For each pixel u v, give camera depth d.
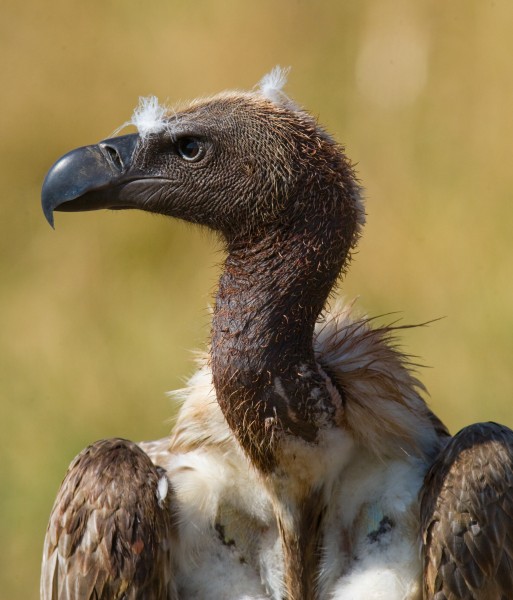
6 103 17.03
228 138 7.92
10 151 16.92
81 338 14.77
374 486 7.99
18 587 12.58
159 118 8.12
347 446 7.84
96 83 17.00
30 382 14.29
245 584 8.06
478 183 14.94
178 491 8.05
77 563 7.84
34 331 14.99
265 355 7.58
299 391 7.59
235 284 7.75
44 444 13.59
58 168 8.20
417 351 13.74
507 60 15.36
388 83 15.55
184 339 14.52
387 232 14.69
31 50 17.12
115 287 15.29
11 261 16.11
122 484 7.86
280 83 8.18
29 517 12.97
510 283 14.11
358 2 16.14
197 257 15.37
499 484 7.65
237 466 8.00
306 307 7.68
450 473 7.70
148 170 8.12
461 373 13.46
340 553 7.99
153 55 16.86
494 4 15.45
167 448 8.39
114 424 13.87
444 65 15.49
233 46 16.52
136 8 17.08
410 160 15.19
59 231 16.05
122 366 14.33
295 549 7.88
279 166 7.78
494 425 7.89
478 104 15.31
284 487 7.77
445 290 14.20
